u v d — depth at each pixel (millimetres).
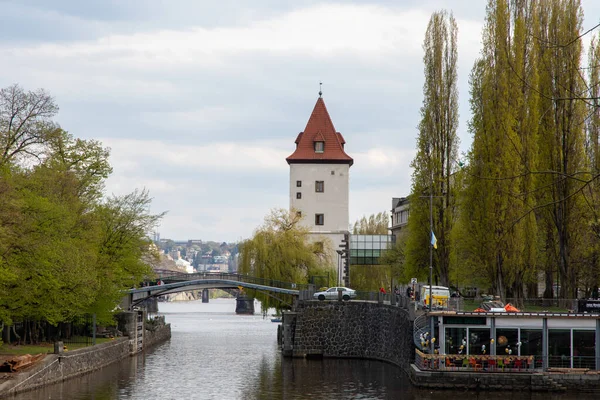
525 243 73562
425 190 90312
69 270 62844
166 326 124625
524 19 77312
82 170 80375
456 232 86000
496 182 73250
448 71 91125
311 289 96750
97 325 88312
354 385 67250
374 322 90750
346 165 137375
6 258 57875
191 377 72438
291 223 114375
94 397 57938
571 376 59875
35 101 70438
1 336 70125
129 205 87438
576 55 67500
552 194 72500
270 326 173250
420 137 91000
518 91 74500
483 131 77188
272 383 68750
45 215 63594
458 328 63188
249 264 110125
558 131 72688
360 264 137250
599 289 85938
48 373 61625
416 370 62719
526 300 69500
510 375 60250
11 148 69688
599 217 35438
